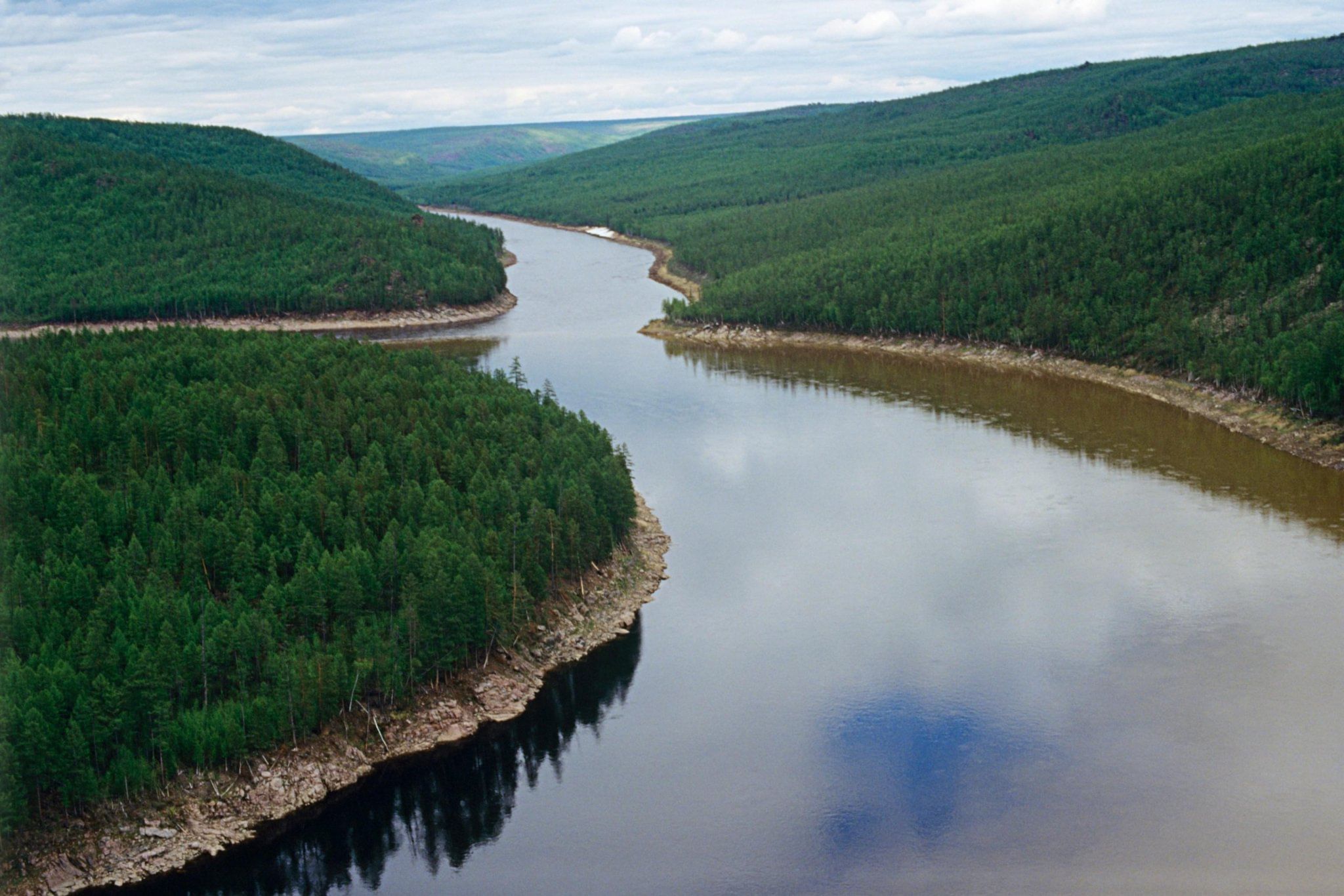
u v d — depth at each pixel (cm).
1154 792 7656
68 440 11481
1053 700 8812
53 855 6956
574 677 9400
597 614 10269
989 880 6925
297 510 10181
